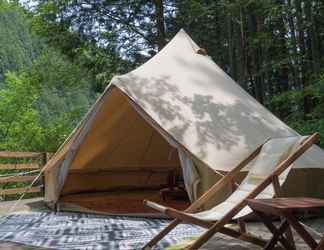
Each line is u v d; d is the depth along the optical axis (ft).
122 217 18.75
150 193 27.04
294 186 17.46
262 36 41.24
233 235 10.73
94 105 19.70
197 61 23.21
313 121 31.50
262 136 18.61
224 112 19.51
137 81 19.86
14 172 34.68
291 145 11.46
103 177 27.50
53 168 21.89
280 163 11.04
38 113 48.73
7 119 46.85
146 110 18.40
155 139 26.50
